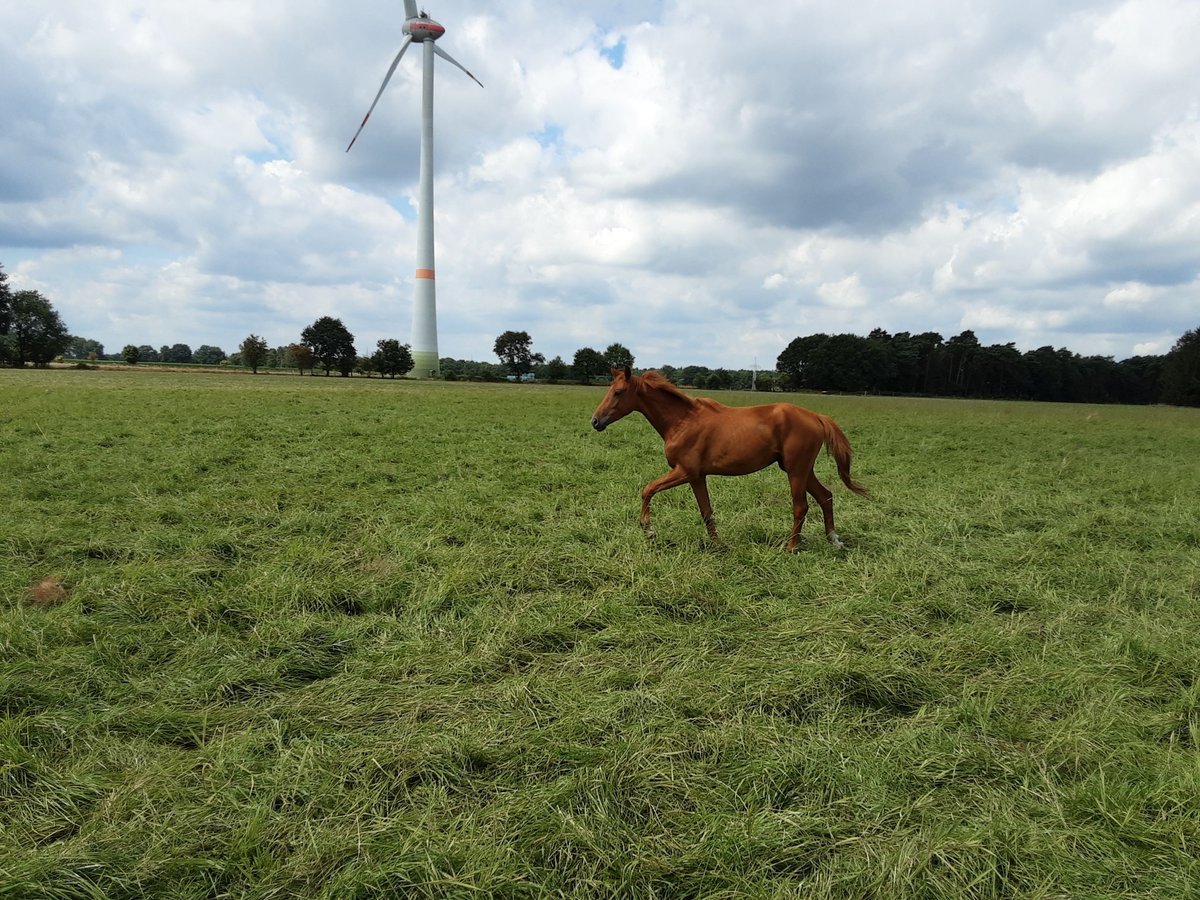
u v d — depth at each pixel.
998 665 4.08
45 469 9.68
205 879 2.34
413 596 5.09
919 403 51.94
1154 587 5.59
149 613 4.64
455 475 10.48
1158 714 3.48
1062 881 2.35
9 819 2.60
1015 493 9.75
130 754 3.05
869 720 3.44
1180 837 2.52
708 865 2.39
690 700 3.50
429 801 2.71
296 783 2.78
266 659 4.01
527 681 3.69
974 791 2.83
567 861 2.41
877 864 2.38
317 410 22.23
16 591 5.02
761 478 10.57
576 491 9.25
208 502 8.00
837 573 5.76
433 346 109.62
